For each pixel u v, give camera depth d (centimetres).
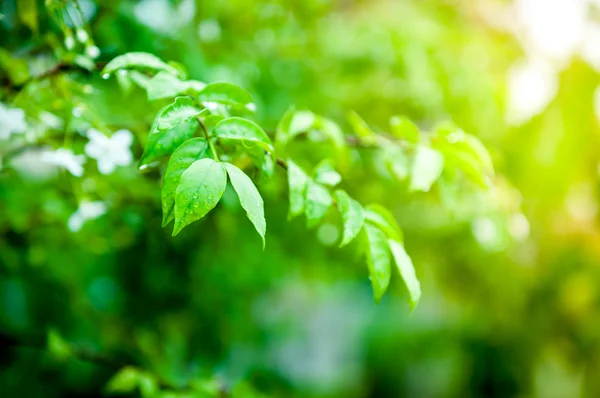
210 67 80
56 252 91
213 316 115
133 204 76
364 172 80
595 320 121
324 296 179
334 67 103
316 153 75
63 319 108
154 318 109
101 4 72
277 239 100
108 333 107
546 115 103
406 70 95
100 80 75
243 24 91
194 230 90
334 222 73
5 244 77
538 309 126
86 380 108
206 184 47
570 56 101
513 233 84
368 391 283
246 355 138
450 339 224
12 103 60
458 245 106
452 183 66
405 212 102
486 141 102
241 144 51
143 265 102
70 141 62
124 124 66
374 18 117
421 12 117
